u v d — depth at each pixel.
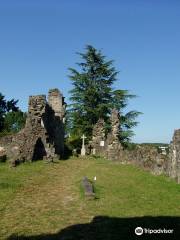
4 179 22.09
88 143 56.00
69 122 65.12
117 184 21.09
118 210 14.88
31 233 12.12
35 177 23.62
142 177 24.28
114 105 64.62
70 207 15.55
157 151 28.72
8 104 72.94
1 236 11.84
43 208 15.42
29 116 34.22
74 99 65.06
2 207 15.50
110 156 38.34
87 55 66.38
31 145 32.28
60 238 11.62
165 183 21.66
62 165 31.09
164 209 15.02
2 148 32.12
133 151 33.12
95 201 16.53
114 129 40.66
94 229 12.45
